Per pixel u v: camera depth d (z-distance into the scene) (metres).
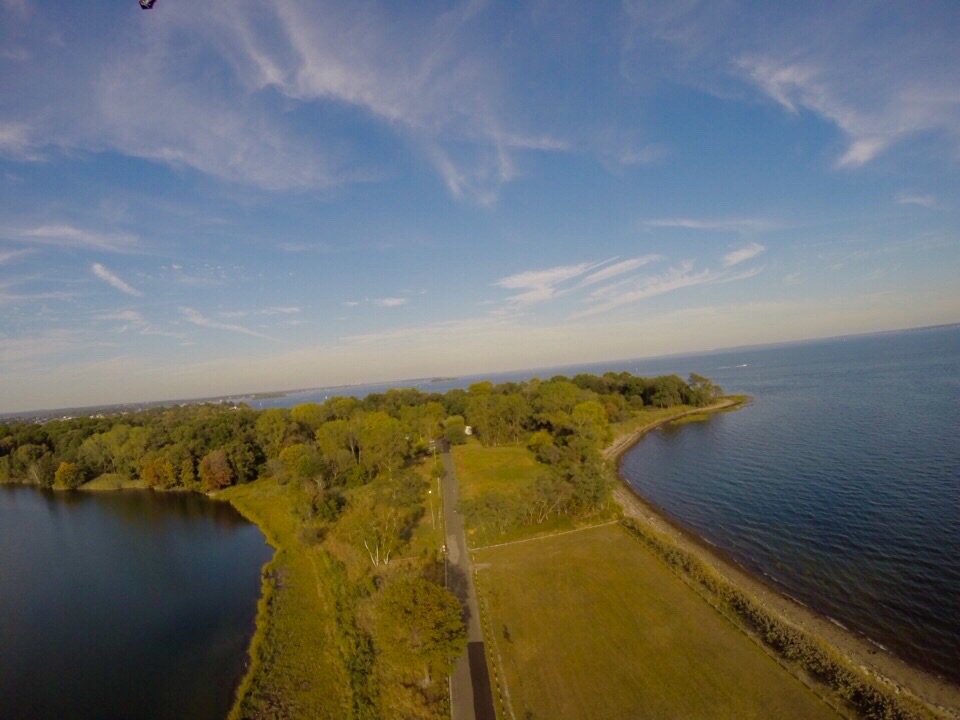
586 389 164.88
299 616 47.50
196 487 104.56
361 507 70.75
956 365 192.75
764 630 39.22
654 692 33.34
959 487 65.56
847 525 59.03
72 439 139.25
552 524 64.81
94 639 48.59
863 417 115.06
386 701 34.50
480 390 178.62
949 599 42.78
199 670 41.91
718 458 97.50
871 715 30.14
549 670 36.38
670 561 51.94
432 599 36.19
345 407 155.88
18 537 83.38
